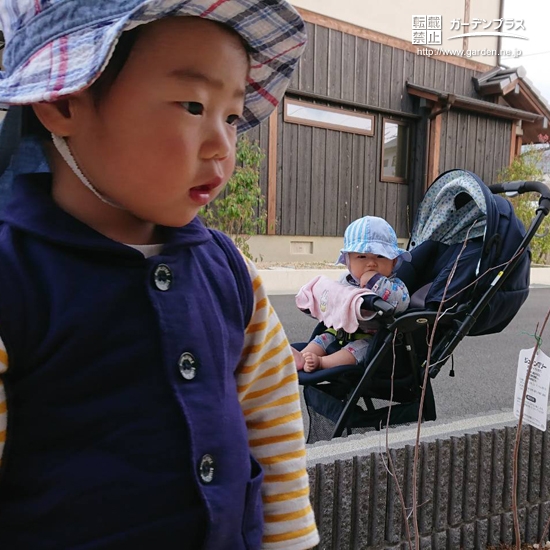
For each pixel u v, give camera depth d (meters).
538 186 2.31
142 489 0.65
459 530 1.77
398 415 2.20
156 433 0.67
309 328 4.80
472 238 2.48
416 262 2.71
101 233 0.70
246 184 6.93
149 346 0.68
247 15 0.68
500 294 2.24
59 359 0.64
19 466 0.65
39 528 0.64
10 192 0.80
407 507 1.67
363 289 2.27
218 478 0.71
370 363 2.07
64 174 0.71
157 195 0.65
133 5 0.62
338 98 8.16
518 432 1.43
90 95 0.63
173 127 0.63
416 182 9.17
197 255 0.80
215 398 0.72
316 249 8.29
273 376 0.91
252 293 0.88
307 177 8.08
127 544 0.65
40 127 0.73
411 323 2.06
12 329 0.62
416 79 9.06
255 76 0.88
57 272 0.65
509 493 1.86
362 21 8.34
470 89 9.84
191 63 0.64
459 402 3.32
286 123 7.77
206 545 0.68
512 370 4.13
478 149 9.69
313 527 0.88
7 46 0.70
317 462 1.53
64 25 0.63
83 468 0.64
